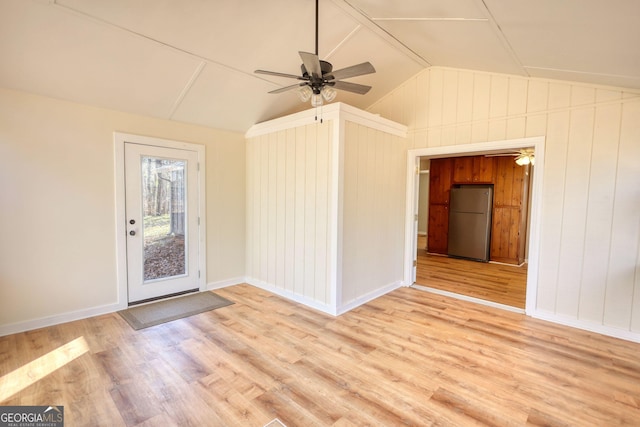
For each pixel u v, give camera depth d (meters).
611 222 3.01
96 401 2.01
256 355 2.59
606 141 3.01
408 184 4.53
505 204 6.22
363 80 4.18
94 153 3.31
